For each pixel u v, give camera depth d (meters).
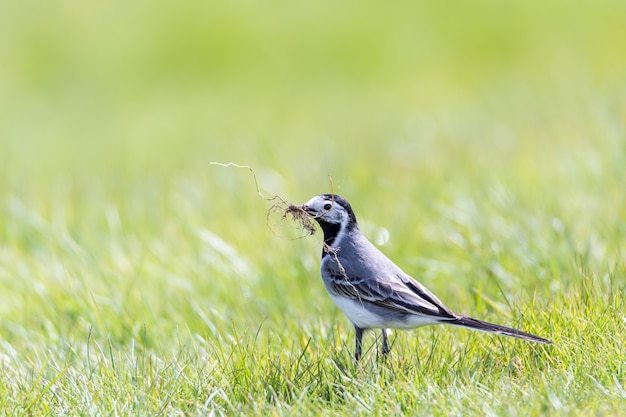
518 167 16.67
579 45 29.62
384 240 13.55
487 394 8.17
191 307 12.08
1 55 34.78
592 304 9.79
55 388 9.29
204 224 15.44
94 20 36.78
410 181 17.11
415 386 8.52
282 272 12.92
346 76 31.59
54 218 16.39
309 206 10.27
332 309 11.67
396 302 9.48
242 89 31.56
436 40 33.28
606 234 12.27
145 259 14.02
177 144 25.94
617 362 8.43
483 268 11.94
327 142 22.84
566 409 7.61
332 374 9.09
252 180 18.08
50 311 12.42
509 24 33.22
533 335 8.66
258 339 10.66
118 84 32.91
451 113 24.25
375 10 35.69
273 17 36.25
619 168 14.39
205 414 8.47
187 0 37.28
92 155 26.30
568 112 20.33
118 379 9.41
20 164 25.16
